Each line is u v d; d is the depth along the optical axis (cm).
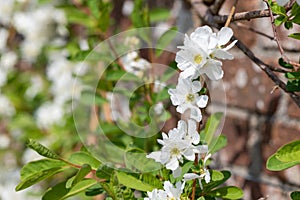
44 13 116
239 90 83
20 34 136
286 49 75
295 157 53
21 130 124
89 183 60
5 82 127
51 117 111
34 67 129
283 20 55
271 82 78
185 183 58
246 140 82
